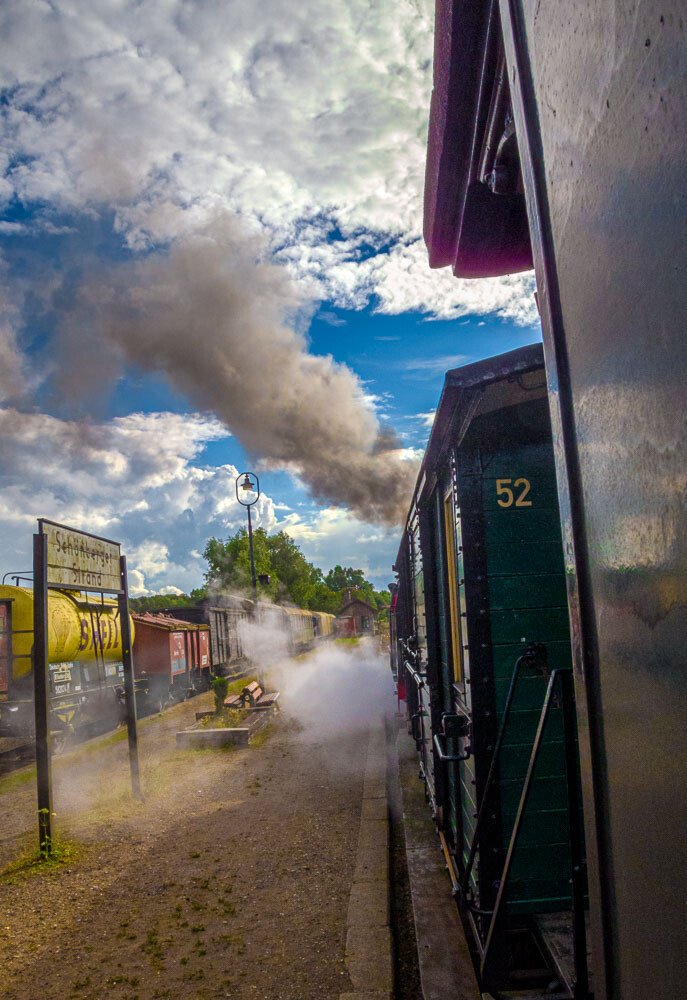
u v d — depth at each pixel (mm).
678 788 781
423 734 6512
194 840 6078
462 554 3303
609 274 908
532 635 3236
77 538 6777
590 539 1045
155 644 17078
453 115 2029
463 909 3893
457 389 2912
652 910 864
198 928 4305
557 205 1100
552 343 1149
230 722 11672
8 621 11305
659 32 725
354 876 5004
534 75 1178
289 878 5062
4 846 6199
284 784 7855
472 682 3227
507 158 1958
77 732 12609
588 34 924
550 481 3312
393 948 3928
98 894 4965
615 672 963
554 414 1173
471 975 3459
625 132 827
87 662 13359
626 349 868
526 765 3186
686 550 733
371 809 6539
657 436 793
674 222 723
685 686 754
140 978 3756
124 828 6492
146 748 10992
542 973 3266
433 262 3037
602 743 1038
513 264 2877
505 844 3170
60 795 8078
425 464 4047
